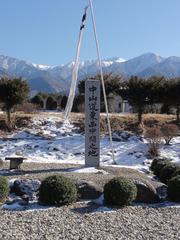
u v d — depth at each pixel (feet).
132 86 86.43
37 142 73.20
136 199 37.32
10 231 27.91
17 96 83.76
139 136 77.36
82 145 73.00
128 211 34.58
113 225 30.48
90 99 51.72
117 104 124.26
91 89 51.65
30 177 40.96
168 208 36.17
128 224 30.96
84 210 33.94
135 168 56.49
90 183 37.70
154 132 73.46
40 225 29.58
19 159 51.37
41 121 87.15
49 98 152.56
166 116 96.89
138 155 69.36
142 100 86.79
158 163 51.13
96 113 51.85
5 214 31.96
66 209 33.96
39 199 34.91
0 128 83.35
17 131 82.43
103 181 39.65
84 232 28.50
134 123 87.04
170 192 38.37
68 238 27.09
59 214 32.48
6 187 35.09
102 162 65.57
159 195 39.78
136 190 36.47
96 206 35.19
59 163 59.41
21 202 34.86
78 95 116.67
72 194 35.14
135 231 29.30
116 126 84.94
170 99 87.71
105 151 70.64
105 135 78.33
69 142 73.87
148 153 70.08
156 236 28.35
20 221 30.32
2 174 45.78
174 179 38.70
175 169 46.06
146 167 61.21
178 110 90.38
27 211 32.94
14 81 83.92
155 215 33.94
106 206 35.32
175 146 74.74
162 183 43.60
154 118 91.97
